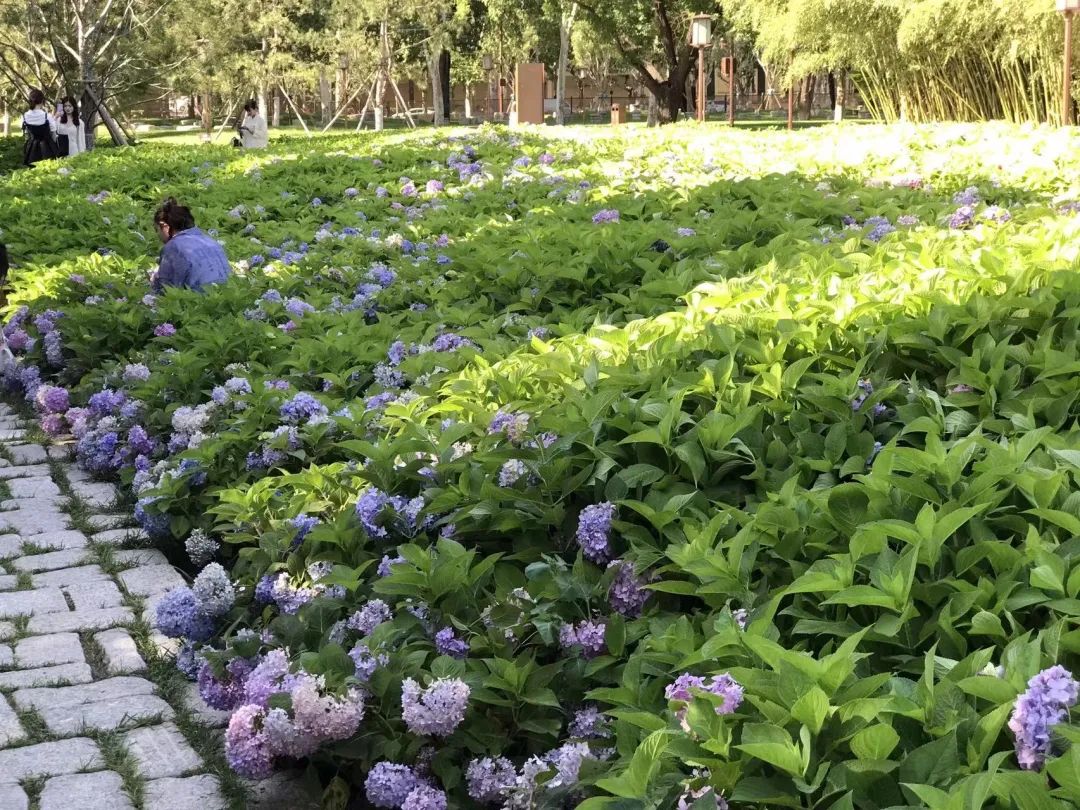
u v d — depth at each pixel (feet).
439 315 20.48
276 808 10.16
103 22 101.30
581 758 8.68
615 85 229.25
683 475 11.46
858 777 6.50
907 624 8.09
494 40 151.84
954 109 72.02
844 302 14.43
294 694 9.36
